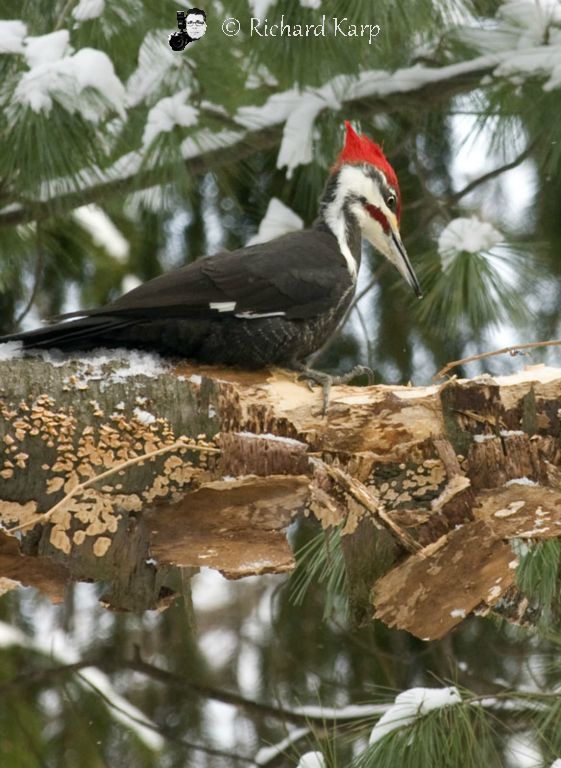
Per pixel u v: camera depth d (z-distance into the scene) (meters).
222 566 7.43
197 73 10.32
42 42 9.42
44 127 9.27
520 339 12.88
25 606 13.28
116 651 13.11
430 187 13.40
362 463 7.50
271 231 11.14
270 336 8.49
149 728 12.10
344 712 11.32
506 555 7.86
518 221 13.21
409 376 13.14
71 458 6.93
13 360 7.01
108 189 10.83
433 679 12.57
